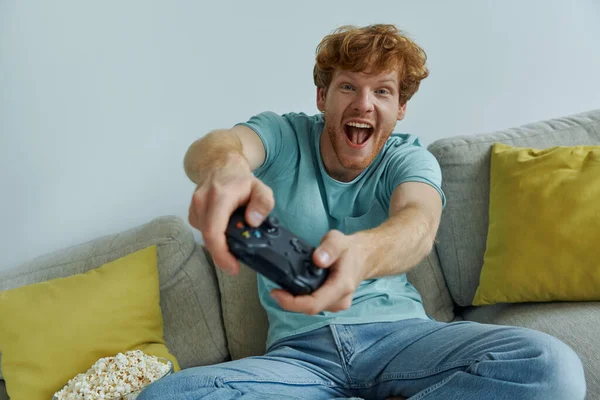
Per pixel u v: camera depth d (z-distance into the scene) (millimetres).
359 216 1354
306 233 1335
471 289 1631
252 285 1579
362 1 1843
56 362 1337
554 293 1426
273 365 1171
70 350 1347
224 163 871
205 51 1773
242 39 1793
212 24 1764
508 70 1940
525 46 1935
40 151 1717
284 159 1361
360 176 1352
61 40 1680
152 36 1731
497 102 1956
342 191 1347
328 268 727
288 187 1356
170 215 1667
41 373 1328
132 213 1800
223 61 1792
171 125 1786
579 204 1419
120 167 1771
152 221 1639
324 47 1330
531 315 1416
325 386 1181
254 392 1030
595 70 1987
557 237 1419
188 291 1562
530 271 1446
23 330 1357
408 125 1924
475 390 958
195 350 1561
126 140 1763
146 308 1450
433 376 1085
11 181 1714
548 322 1351
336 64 1270
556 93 1980
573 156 1502
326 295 706
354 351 1219
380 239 849
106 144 1752
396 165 1321
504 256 1494
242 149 1102
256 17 1789
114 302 1412
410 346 1189
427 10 1871
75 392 1201
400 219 989
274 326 1372
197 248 1646
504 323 1444
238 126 1313
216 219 717
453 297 1674
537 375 925
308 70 1853
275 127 1360
